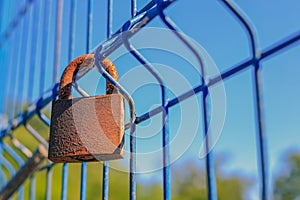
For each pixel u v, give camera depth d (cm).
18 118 278
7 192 267
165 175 136
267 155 103
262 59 112
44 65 265
